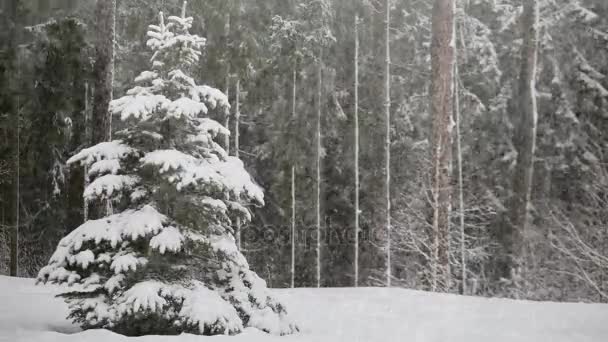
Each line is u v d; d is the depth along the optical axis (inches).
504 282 737.6
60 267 302.0
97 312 300.7
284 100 906.1
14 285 524.7
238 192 322.7
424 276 572.7
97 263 313.4
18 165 848.3
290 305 429.7
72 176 738.2
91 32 837.2
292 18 888.3
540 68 888.3
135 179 325.4
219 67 738.2
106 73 583.2
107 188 313.1
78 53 799.7
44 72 815.7
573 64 903.7
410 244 776.9
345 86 994.1
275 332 315.6
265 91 855.1
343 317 383.6
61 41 794.8
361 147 983.6
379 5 898.1
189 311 296.4
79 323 349.1
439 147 573.0
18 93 817.5
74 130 895.1
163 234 302.5
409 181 878.4
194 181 305.7
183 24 345.1
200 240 313.4
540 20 872.3
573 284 658.2
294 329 329.4
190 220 314.3
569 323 359.3
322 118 968.9
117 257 303.0
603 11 908.0
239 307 321.7
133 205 330.0
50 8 831.7
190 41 336.8
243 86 866.1
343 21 904.3
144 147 331.3
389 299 457.1
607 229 660.7
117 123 701.9
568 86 907.4
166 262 315.9
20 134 884.0
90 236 302.7
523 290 670.5
